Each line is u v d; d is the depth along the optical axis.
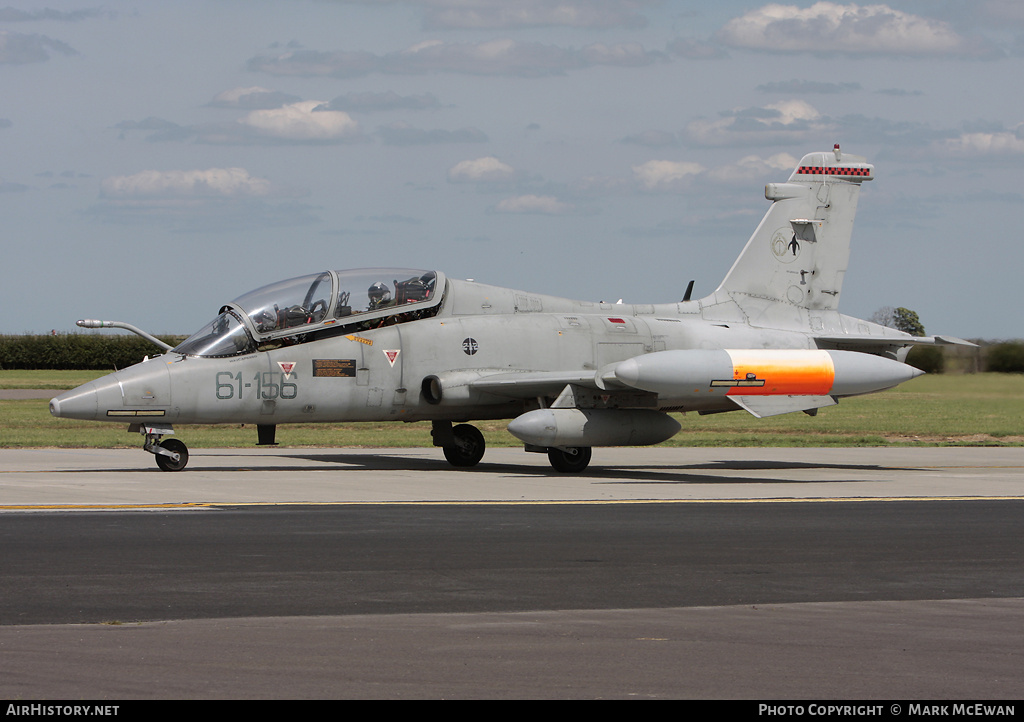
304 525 47.78
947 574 37.66
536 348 79.12
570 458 76.50
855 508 56.91
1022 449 106.75
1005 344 143.00
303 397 72.19
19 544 41.66
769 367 71.00
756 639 28.22
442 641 27.66
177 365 69.50
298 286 73.81
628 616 30.66
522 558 39.88
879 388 73.50
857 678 24.95
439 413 77.19
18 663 25.31
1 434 114.38
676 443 111.81
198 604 31.62
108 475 69.94
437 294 77.56
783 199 90.25
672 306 87.44
